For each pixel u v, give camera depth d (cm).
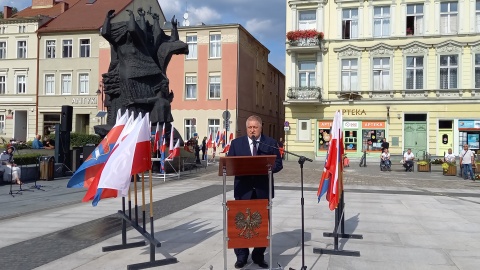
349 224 923
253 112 4709
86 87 4631
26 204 1210
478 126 3247
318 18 3575
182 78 4294
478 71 3284
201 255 657
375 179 2120
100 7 4922
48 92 4741
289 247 711
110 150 701
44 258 649
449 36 3312
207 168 2666
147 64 2091
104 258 648
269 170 533
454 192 1598
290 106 3628
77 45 4638
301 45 3531
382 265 614
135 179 711
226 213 533
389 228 880
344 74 3547
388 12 3466
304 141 3597
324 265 610
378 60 3478
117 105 2100
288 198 1326
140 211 1077
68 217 992
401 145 3388
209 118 4222
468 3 3288
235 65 4181
